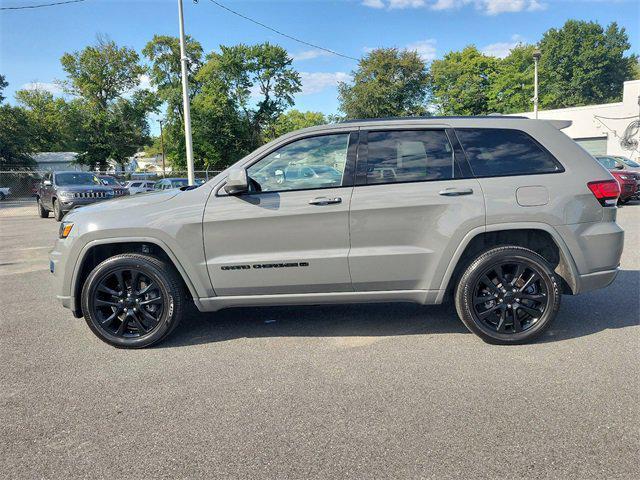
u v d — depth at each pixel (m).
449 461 2.49
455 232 3.98
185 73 18.92
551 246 4.20
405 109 48.56
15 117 50.03
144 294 4.20
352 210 4.00
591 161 4.16
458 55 59.56
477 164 4.08
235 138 53.25
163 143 57.16
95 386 3.47
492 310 4.07
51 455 2.63
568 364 3.65
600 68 61.19
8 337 4.57
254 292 4.16
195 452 2.63
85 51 50.59
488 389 3.28
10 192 37.66
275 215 4.04
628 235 9.66
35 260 8.82
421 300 4.12
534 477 2.35
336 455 2.57
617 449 2.57
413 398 3.18
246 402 3.18
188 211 4.11
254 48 54.34
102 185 16.31
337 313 5.10
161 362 3.90
